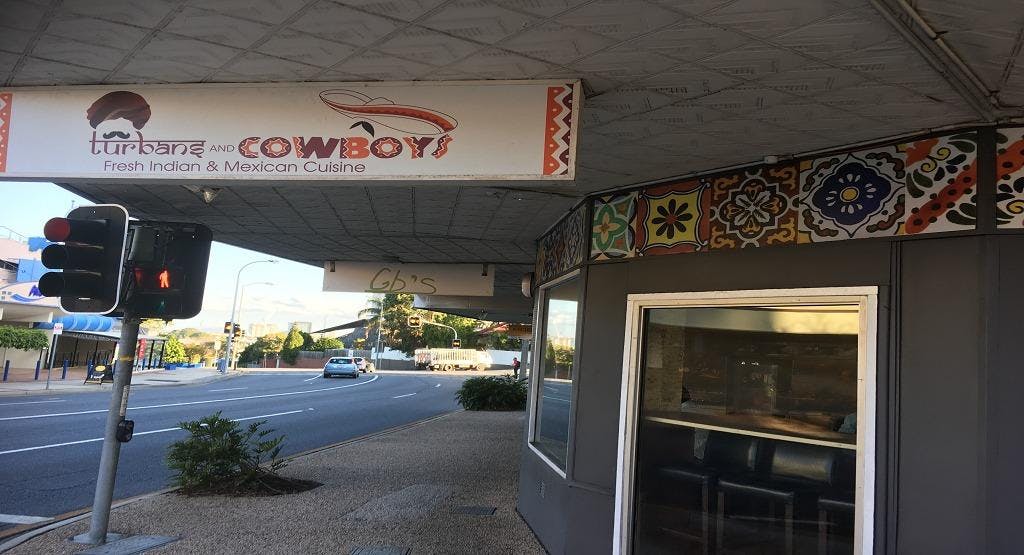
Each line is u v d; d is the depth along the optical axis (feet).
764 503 14.84
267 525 21.86
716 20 9.43
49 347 121.39
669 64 10.91
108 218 18.42
